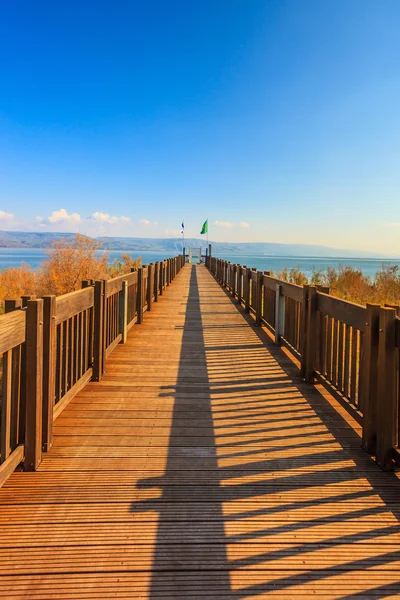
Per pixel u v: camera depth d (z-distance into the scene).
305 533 1.88
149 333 6.61
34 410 2.39
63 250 19.19
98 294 4.10
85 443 2.77
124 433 2.94
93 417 3.22
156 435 2.93
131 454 2.63
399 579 1.61
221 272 15.86
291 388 4.00
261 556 1.72
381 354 2.49
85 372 3.91
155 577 1.60
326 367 3.81
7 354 2.18
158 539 1.82
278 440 2.88
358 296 14.10
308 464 2.54
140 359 5.00
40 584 1.55
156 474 2.38
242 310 9.23
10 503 2.05
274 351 5.48
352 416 3.03
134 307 7.24
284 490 2.24
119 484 2.26
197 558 1.70
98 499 2.11
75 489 2.20
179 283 16.55
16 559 1.67
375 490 2.26
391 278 15.26
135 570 1.63
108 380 4.18
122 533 1.85
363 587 1.57
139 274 7.51
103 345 4.30
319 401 3.66
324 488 2.27
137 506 2.06
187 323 7.57
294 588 1.56
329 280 16.67
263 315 7.21
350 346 3.60
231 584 1.57
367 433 2.68
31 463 2.38
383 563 1.70
